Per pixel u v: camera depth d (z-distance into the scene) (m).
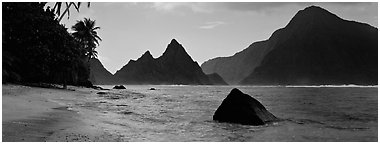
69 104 17.42
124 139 8.23
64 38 34.59
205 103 23.73
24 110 12.12
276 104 24.19
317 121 13.09
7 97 16.19
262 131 10.29
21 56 31.62
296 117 14.55
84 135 8.34
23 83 33.62
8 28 28.66
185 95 42.22
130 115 13.91
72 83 47.34
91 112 13.95
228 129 10.58
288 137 9.30
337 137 9.41
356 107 21.25
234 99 12.47
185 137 8.98
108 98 26.86
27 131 8.18
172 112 15.99
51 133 8.23
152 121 12.17
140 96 34.44
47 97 20.42
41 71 34.09
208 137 9.08
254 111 11.98
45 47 32.19
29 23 30.83
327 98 35.22
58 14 8.70
